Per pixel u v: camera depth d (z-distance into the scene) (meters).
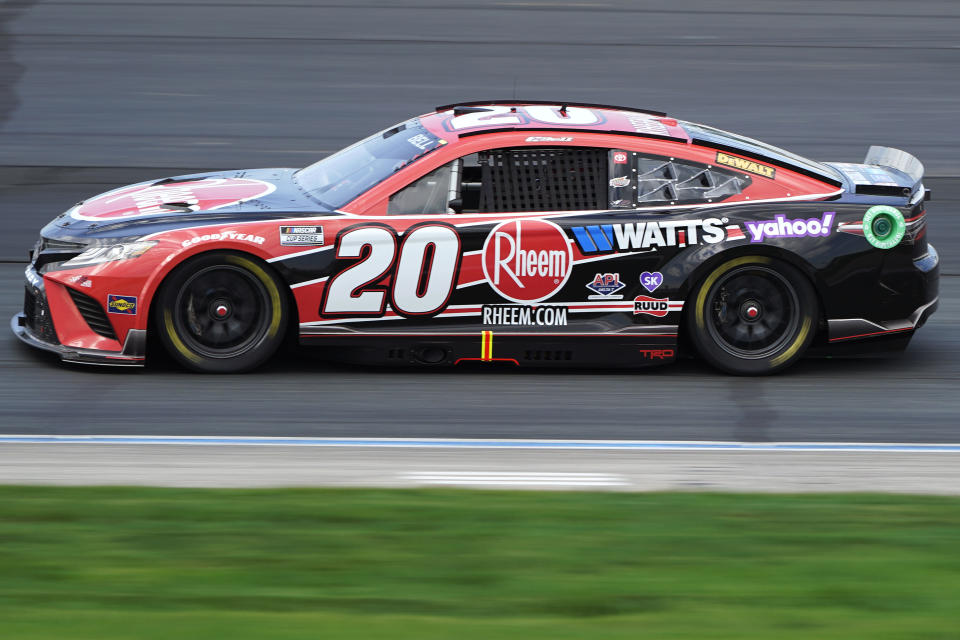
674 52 51.47
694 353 22.34
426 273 20.44
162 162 35.94
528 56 50.41
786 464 16.95
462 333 20.75
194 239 19.94
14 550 12.55
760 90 45.75
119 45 50.44
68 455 16.56
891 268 21.23
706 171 21.14
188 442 17.34
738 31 55.69
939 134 40.53
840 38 54.72
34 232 29.66
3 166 35.03
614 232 20.66
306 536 13.12
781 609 11.11
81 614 10.59
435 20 56.38
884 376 21.84
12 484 15.08
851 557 12.72
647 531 13.48
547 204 20.78
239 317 20.53
